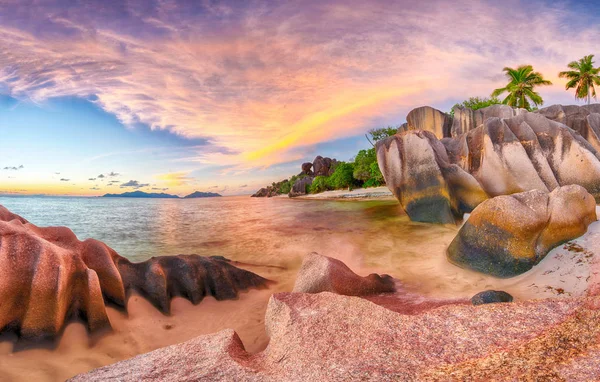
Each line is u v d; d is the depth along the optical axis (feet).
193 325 16.51
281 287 23.27
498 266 21.25
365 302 10.83
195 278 19.94
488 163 42.65
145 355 9.43
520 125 42.93
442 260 26.07
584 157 38.52
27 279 13.79
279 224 63.67
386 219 56.08
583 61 142.10
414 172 45.91
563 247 20.29
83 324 14.48
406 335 8.75
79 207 162.71
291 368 8.10
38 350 12.98
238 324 16.31
